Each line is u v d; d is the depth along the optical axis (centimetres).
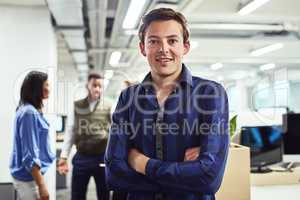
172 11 101
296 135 287
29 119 188
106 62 782
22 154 188
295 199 251
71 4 323
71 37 470
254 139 267
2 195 181
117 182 105
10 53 370
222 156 101
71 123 296
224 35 599
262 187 253
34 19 375
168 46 100
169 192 99
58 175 428
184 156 99
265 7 443
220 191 208
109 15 454
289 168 278
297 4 439
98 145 287
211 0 414
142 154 102
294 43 610
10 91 364
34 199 192
